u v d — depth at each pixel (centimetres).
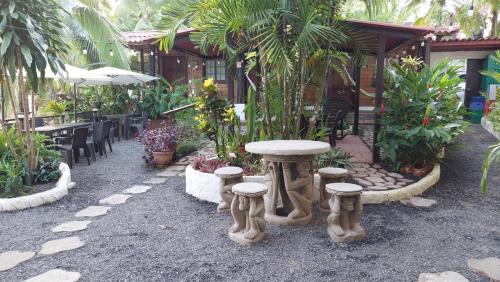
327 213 404
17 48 446
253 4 411
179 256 307
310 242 333
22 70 470
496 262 290
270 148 362
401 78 593
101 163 686
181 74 1427
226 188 404
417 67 892
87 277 273
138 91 1112
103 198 470
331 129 700
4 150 521
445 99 604
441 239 337
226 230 362
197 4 443
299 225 373
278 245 327
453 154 724
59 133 784
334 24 481
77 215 407
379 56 580
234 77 647
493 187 506
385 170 562
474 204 436
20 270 284
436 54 1159
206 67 1305
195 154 726
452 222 379
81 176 587
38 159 526
